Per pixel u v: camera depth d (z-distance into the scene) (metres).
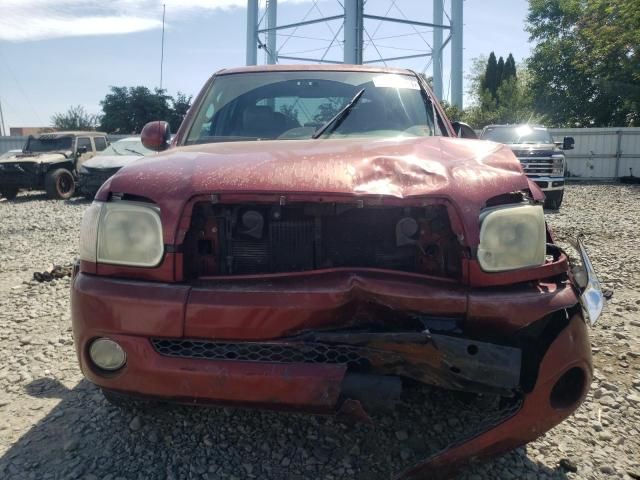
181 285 2.26
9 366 3.77
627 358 3.87
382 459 2.67
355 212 2.48
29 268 7.09
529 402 2.23
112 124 41.19
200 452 2.71
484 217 2.29
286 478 2.53
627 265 6.71
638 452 2.80
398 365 2.14
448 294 2.21
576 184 21.41
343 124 3.58
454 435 2.83
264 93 3.88
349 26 25.45
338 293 2.18
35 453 2.70
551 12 31.44
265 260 2.48
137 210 2.34
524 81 37.91
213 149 2.90
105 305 2.27
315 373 2.10
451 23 29.19
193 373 2.16
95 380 2.35
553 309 2.24
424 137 3.20
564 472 2.62
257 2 28.75
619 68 27.16
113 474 2.54
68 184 17.23
